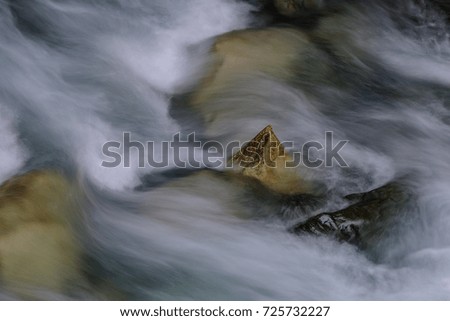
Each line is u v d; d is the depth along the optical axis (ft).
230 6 38.29
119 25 36.24
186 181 28.86
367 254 26.76
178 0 37.81
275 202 28.19
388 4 39.17
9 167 29.12
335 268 26.43
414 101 34.88
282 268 26.37
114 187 29.40
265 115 32.14
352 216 27.14
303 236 26.94
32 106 31.78
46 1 36.09
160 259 26.37
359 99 34.58
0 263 23.97
